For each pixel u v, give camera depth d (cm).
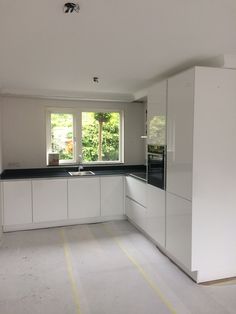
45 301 237
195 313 221
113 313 221
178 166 279
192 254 259
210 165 257
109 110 508
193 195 255
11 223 410
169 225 303
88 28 194
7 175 430
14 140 460
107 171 484
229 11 169
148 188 360
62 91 442
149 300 239
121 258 323
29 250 346
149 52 249
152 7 163
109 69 309
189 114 256
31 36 208
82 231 417
